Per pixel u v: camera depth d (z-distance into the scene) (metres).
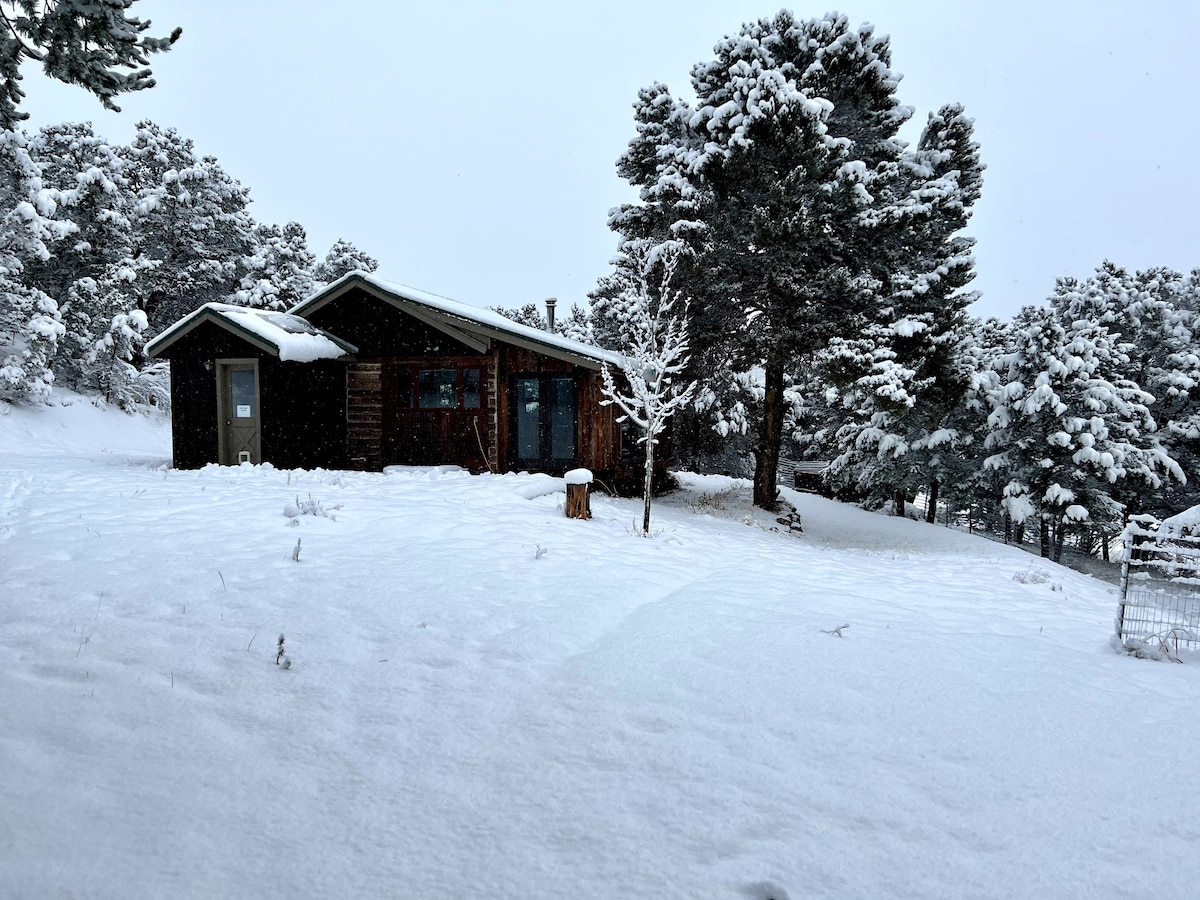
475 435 17.16
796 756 3.69
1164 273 39.88
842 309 19.20
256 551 7.36
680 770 3.52
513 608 5.88
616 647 5.12
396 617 5.53
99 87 6.45
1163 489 32.12
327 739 3.73
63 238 28.17
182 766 3.38
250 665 4.59
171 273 38.03
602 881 2.69
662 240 20.08
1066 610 8.52
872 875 2.79
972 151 23.44
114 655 4.62
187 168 37.59
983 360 31.22
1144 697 4.71
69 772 3.25
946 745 3.86
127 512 9.33
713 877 2.73
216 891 2.54
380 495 12.07
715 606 6.31
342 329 18.17
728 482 27.66
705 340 19.42
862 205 18.41
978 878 2.80
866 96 19.92
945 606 7.94
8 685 4.09
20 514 8.98
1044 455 27.28
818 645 5.27
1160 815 3.28
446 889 2.62
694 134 20.80
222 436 17.16
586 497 11.50
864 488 30.80
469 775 3.43
